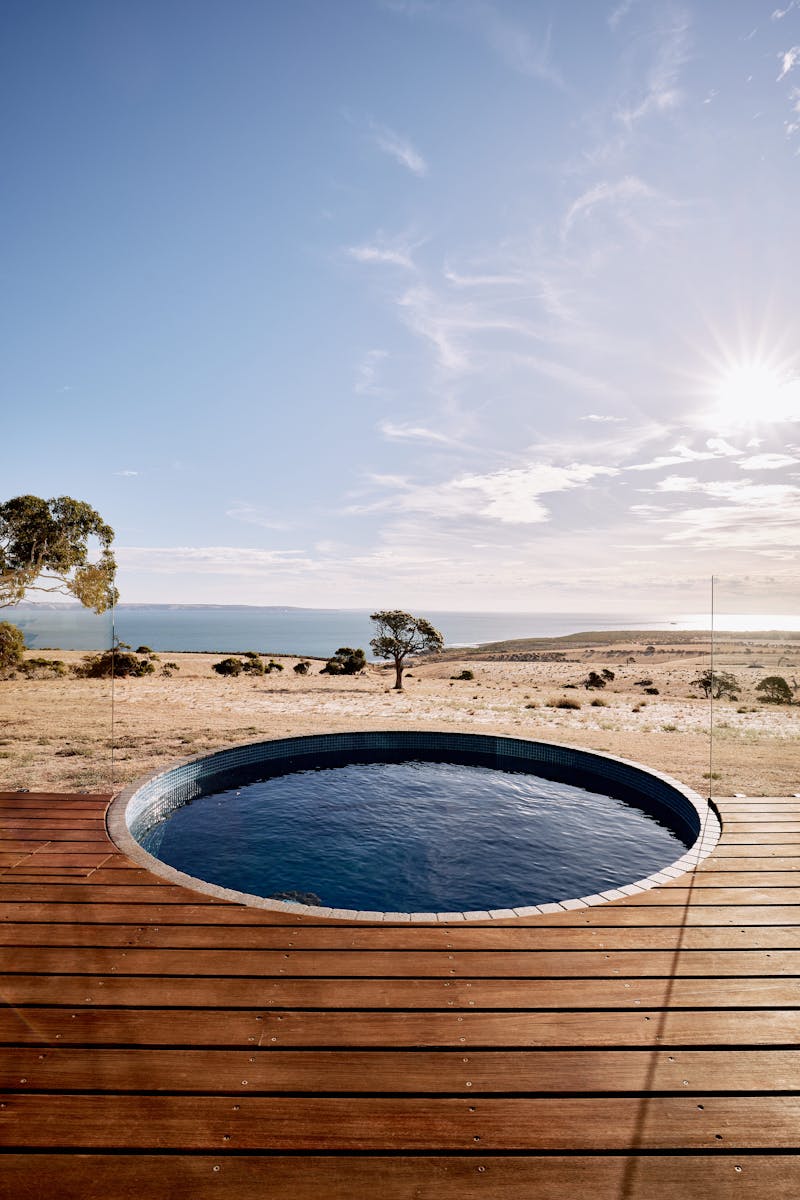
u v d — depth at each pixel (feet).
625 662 159.74
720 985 9.36
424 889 16.96
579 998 8.96
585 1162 6.23
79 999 8.85
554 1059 7.68
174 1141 6.39
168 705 46.47
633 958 10.11
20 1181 5.90
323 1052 7.75
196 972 9.57
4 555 51.57
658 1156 6.32
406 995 9.00
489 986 9.25
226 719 39.17
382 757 31.14
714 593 25.45
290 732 33.55
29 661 45.03
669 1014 8.63
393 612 78.38
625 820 22.54
